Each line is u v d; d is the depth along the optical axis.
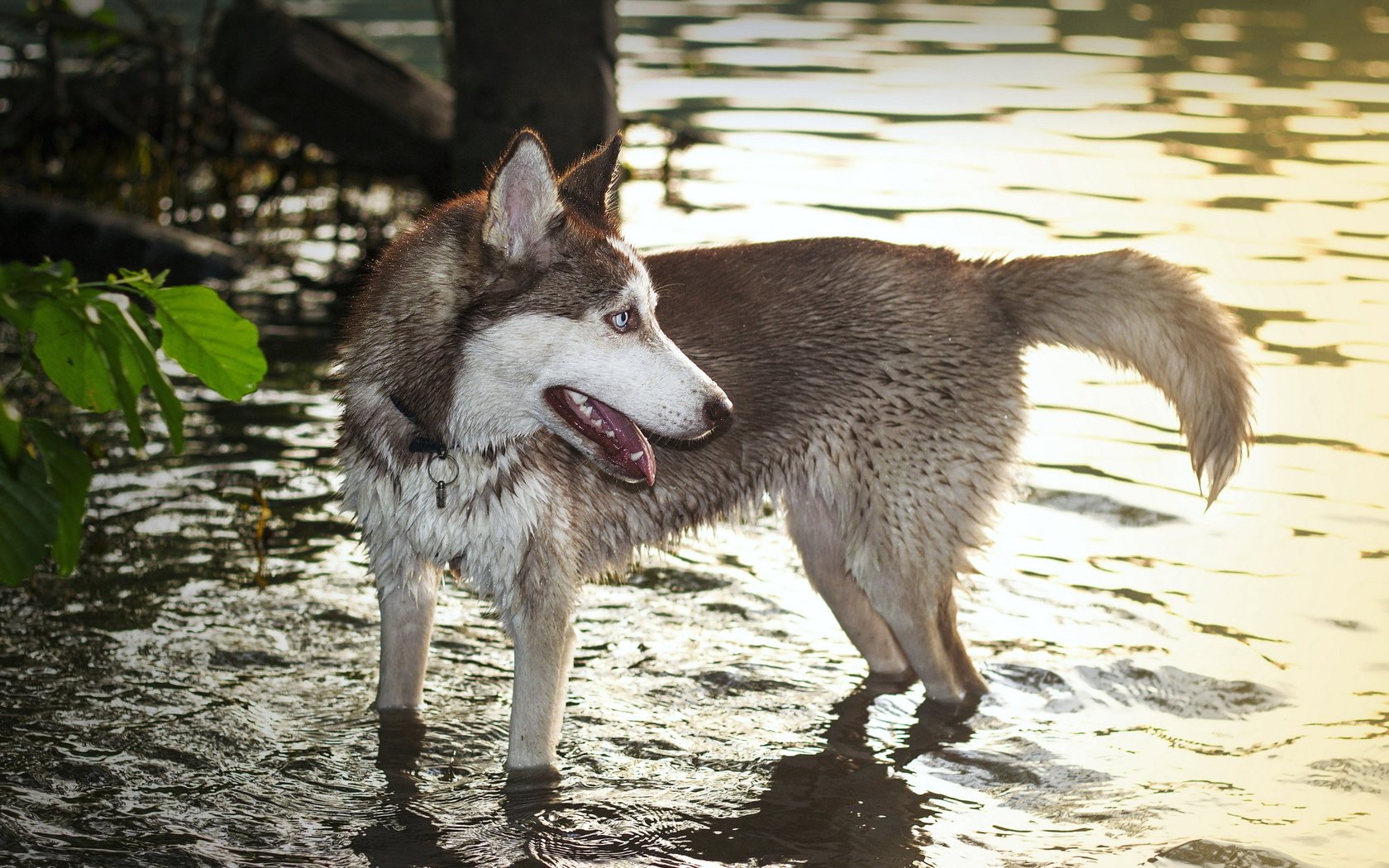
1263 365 7.14
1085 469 6.21
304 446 6.35
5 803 3.62
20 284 2.54
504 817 3.66
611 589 5.22
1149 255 4.41
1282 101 13.83
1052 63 15.88
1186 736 4.09
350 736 4.09
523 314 3.65
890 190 10.73
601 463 3.74
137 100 11.59
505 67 9.09
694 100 14.02
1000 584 5.14
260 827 3.58
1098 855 3.45
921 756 4.02
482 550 3.81
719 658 4.68
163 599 4.89
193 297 2.83
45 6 10.57
